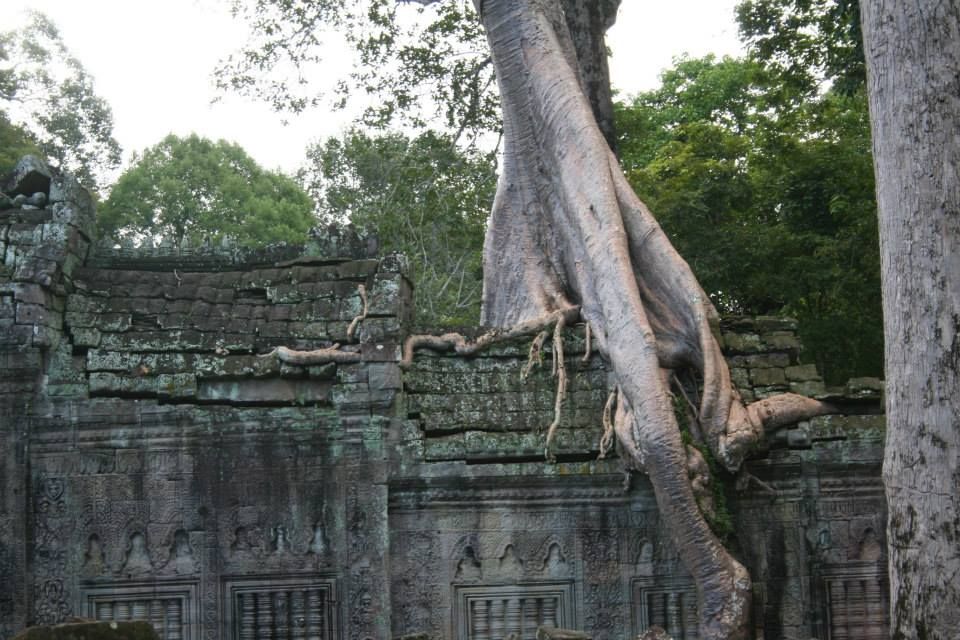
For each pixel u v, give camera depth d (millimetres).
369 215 27281
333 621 14391
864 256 21312
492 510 14680
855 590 14602
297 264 15844
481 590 14555
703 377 14875
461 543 14609
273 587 14477
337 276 15633
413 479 14625
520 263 16672
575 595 14547
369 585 14359
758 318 16000
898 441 10078
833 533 14641
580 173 15992
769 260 22094
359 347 14844
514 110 16969
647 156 30047
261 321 15336
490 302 16875
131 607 14445
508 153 17031
